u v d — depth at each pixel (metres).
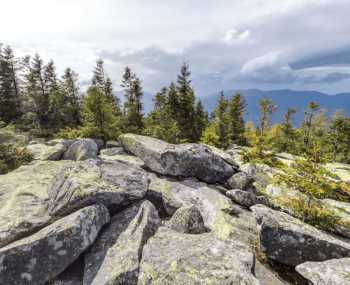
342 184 10.58
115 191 8.49
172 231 7.52
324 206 10.65
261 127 41.44
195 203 10.48
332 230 9.57
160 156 13.34
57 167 12.90
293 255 7.36
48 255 6.25
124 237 7.21
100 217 7.65
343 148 52.34
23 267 5.99
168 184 11.43
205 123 51.91
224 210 9.92
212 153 14.06
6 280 5.83
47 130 44.81
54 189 9.08
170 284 5.26
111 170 10.25
